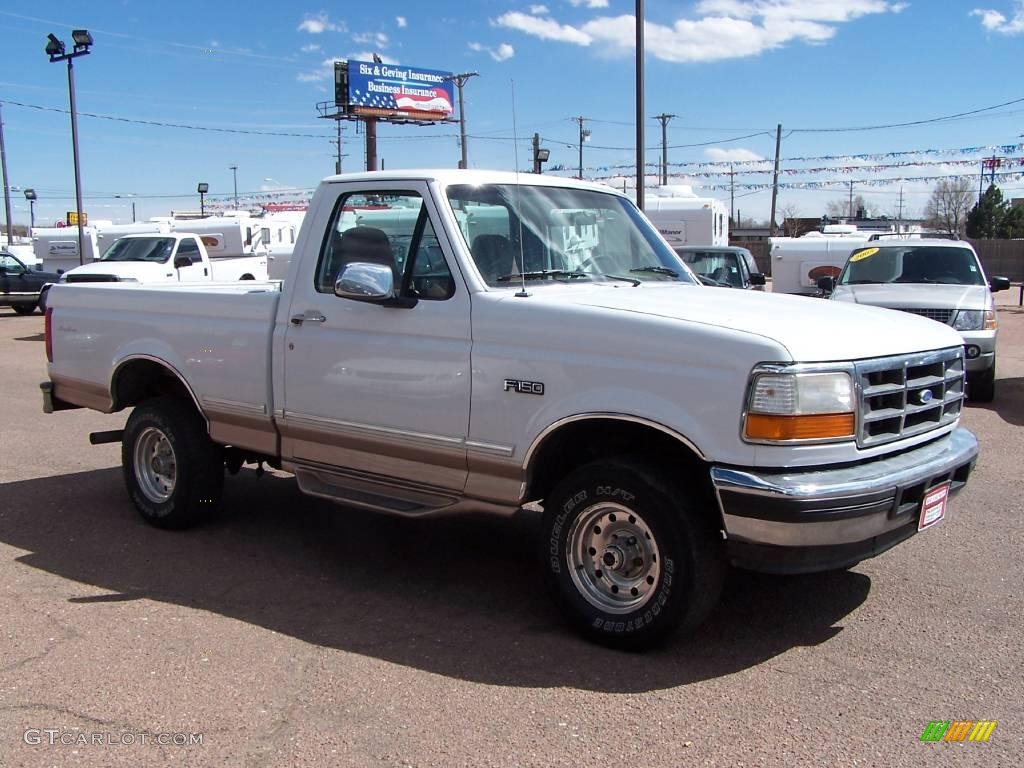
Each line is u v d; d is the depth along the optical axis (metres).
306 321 5.07
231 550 5.59
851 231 22.69
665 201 22.39
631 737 3.36
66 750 3.28
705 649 4.12
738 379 3.66
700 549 3.87
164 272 19.92
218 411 5.55
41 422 9.80
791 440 3.62
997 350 16.55
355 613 4.59
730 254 14.95
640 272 5.18
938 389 4.36
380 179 4.87
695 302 4.35
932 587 4.88
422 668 3.95
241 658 4.05
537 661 4.02
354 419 4.86
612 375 3.96
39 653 4.09
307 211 5.21
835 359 3.74
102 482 7.25
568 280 4.80
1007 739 3.34
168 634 4.31
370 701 3.65
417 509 4.74
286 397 5.18
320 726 3.45
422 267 4.67
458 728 3.43
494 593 4.88
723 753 3.25
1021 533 5.77
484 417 4.36
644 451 4.17
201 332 5.61
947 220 71.56
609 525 4.15
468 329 4.42
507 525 6.16
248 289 6.50
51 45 26.31
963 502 6.47
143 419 5.98
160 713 3.55
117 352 6.12
